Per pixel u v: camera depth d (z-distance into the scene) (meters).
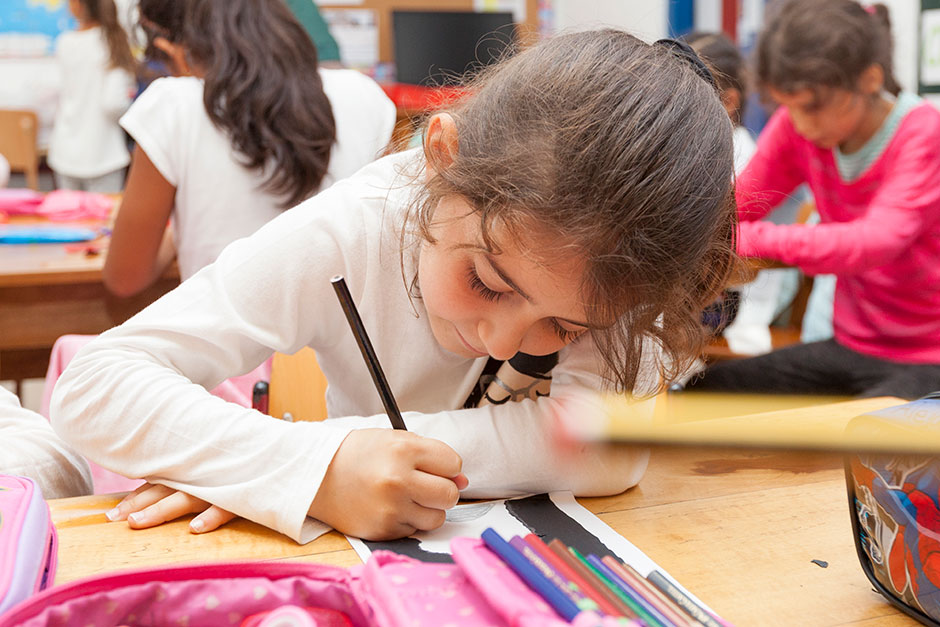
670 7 4.24
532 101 0.59
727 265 0.69
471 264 0.60
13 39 4.33
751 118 2.90
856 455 0.33
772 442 0.34
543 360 0.79
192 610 0.50
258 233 0.81
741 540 0.64
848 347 1.75
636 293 0.57
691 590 0.57
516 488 0.71
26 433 0.79
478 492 0.71
